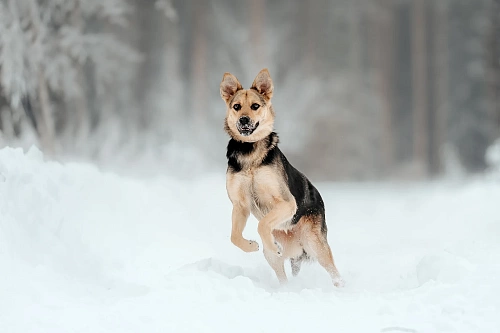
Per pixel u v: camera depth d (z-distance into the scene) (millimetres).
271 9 36625
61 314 4758
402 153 43719
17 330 4367
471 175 34562
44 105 18016
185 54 34312
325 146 33844
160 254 7543
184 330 4582
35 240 6016
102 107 26547
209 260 6699
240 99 6867
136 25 30203
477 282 5398
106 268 6422
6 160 6848
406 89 46219
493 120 31984
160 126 28156
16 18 16312
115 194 8609
